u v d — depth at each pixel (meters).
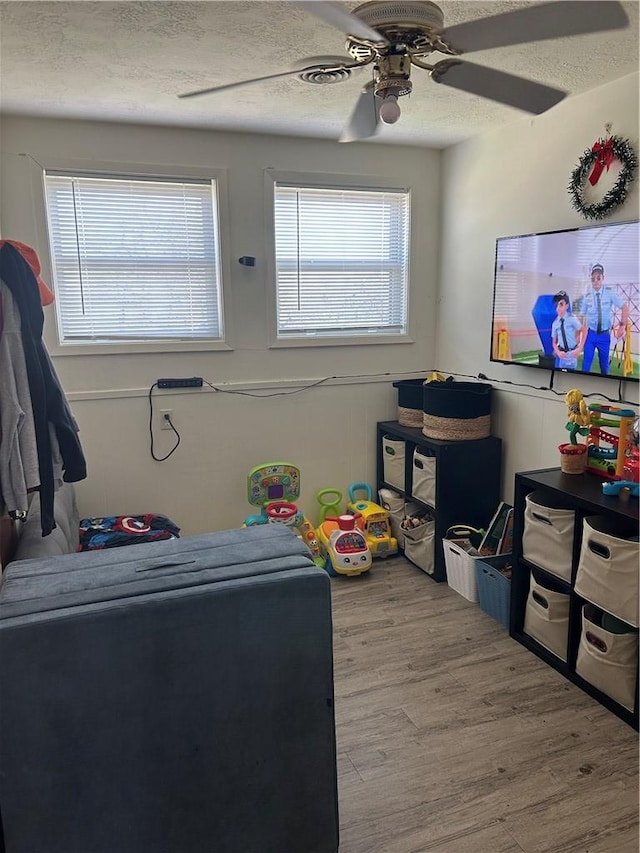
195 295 3.55
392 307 4.04
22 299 1.99
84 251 3.32
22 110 2.97
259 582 1.56
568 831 1.81
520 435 3.37
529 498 2.74
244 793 1.62
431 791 1.97
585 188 2.81
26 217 3.14
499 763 2.09
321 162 3.64
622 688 2.28
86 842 1.50
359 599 3.30
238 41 2.18
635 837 1.79
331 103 2.91
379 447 4.06
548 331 3.02
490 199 3.49
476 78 1.87
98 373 3.40
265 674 1.59
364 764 2.10
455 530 3.43
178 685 1.51
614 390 2.75
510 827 1.83
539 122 3.07
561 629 2.61
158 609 1.47
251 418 3.73
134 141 3.26
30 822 1.44
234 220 3.50
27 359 2.00
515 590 2.84
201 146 3.38
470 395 3.38
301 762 1.65
